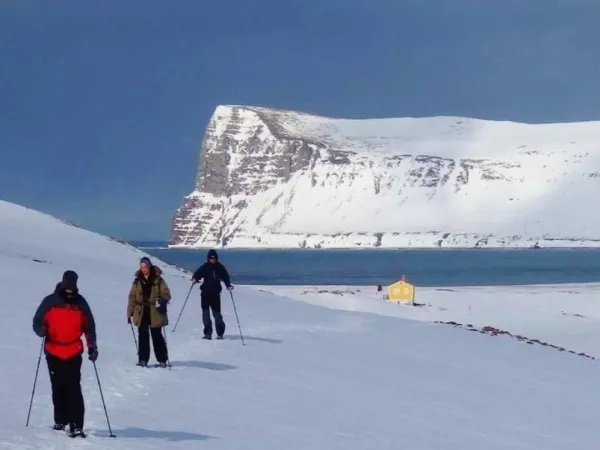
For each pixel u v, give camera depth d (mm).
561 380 21359
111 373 15648
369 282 130000
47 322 10648
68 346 10664
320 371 18703
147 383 15219
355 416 14172
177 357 18766
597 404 17891
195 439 11195
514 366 23484
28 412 11812
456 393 17672
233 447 10938
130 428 11555
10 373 14477
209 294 22172
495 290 94250
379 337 27609
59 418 10930
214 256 22312
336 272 176500
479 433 13734
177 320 25234
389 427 13523
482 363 23328
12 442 9914
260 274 166250
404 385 18047
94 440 10555
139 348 16922
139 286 17016
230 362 18719
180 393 14625
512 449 12719
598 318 62812
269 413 13672
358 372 19188
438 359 23250
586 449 13219
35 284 28672
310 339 24922
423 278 148625
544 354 28359
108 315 23938
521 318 61875
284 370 18344
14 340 17750
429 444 12500
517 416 15688
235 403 14203
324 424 13242
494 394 18031
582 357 30500
